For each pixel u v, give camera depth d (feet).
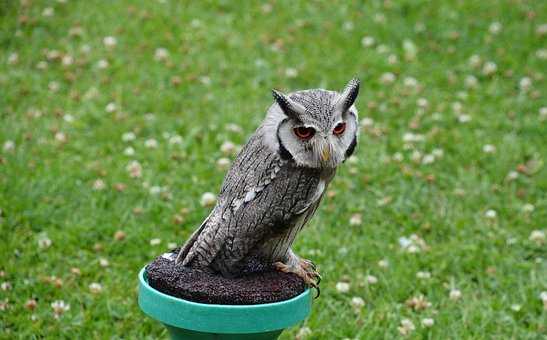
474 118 8.03
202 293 4.41
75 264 5.98
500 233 6.40
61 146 7.13
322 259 6.08
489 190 6.85
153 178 6.79
